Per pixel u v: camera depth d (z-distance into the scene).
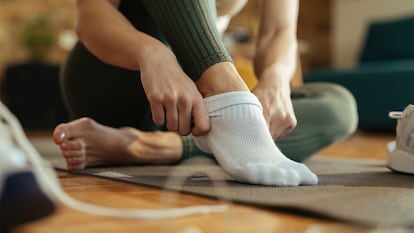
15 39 3.57
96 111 1.13
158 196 0.61
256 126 0.69
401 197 0.58
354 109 1.18
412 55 3.45
